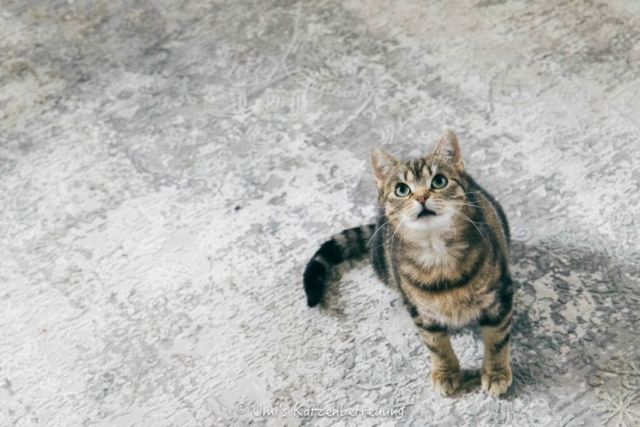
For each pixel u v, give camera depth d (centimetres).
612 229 154
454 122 172
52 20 203
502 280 137
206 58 191
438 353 141
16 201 174
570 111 169
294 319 152
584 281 149
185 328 154
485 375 141
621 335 143
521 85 175
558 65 176
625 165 161
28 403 149
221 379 148
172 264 162
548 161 164
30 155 180
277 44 191
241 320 154
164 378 149
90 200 172
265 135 176
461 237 135
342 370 146
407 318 150
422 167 137
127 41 197
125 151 178
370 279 155
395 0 193
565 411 138
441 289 136
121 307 158
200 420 144
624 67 174
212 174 172
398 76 181
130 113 184
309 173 170
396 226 138
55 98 189
